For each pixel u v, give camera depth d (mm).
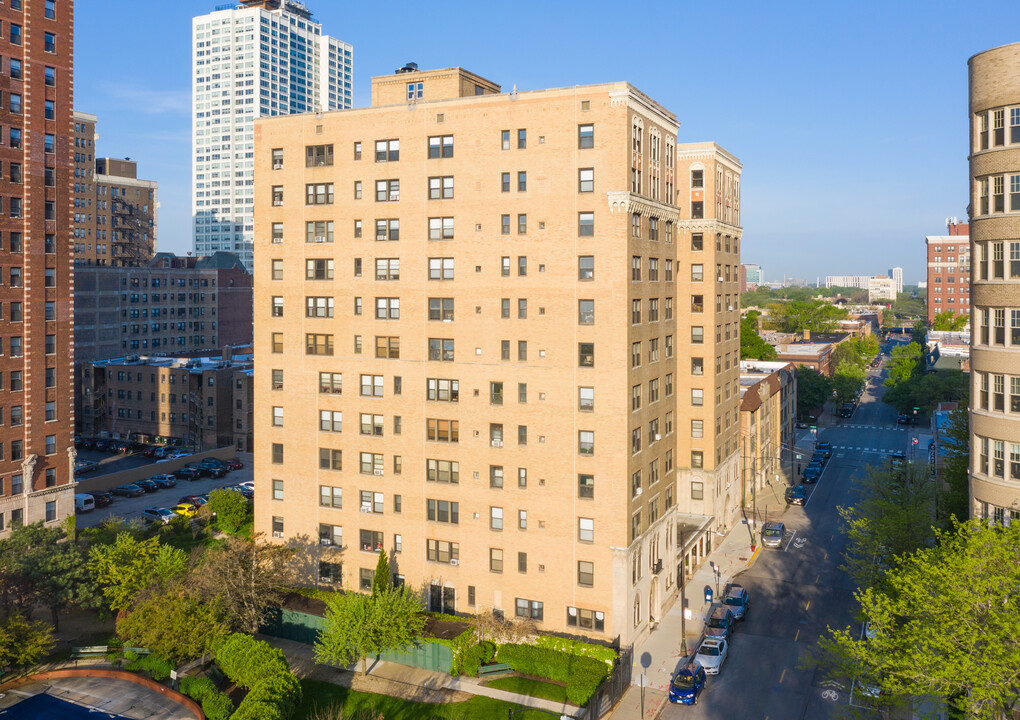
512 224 55844
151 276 173750
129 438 131125
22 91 73312
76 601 55094
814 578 70000
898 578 37250
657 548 60250
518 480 56062
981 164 41344
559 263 54562
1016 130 39531
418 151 58531
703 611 62562
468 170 57031
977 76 41531
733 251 86062
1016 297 39531
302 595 60469
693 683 48469
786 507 94688
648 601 58375
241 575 53219
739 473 90938
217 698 45281
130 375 130500
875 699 37188
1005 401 40188
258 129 63719
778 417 115062
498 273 56281
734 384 87688
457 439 57938
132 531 70312
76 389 136625
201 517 85000
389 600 51656
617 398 53188
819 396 155125
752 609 63062
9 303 72250
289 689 44031
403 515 59781
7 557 54750
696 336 79000
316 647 51156
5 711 46500
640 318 56250
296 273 63031
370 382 60844
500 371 56375
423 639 52625
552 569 55250
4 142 71938
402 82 64688
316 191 62219
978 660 30719
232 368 124688
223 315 191500
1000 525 35938
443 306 58094
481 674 51688
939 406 131500
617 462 53281
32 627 51688
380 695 49094
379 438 60406
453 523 58219
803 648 55562
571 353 54375
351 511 61656
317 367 62469
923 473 65250
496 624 52969
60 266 76625
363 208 60500
